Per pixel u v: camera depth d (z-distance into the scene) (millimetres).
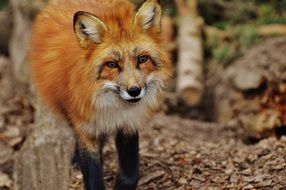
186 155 11477
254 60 15898
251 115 14555
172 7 21156
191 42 19609
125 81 8297
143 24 8594
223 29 20906
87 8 9531
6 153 12992
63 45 9219
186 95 17656
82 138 9188
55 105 9891
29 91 15117
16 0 18156
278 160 10438
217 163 10875
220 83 16609
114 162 11312
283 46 16062
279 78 14555
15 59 17016
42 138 11852
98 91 8523
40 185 10578
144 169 10945
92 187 9172
